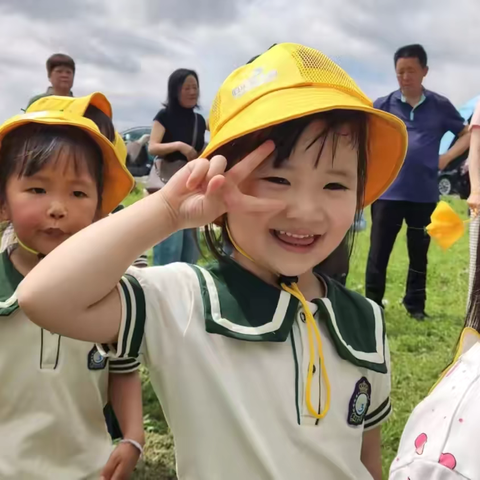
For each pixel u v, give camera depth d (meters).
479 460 0.91
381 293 4.31
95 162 1.66
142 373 3.14
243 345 1.16
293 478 1.13
